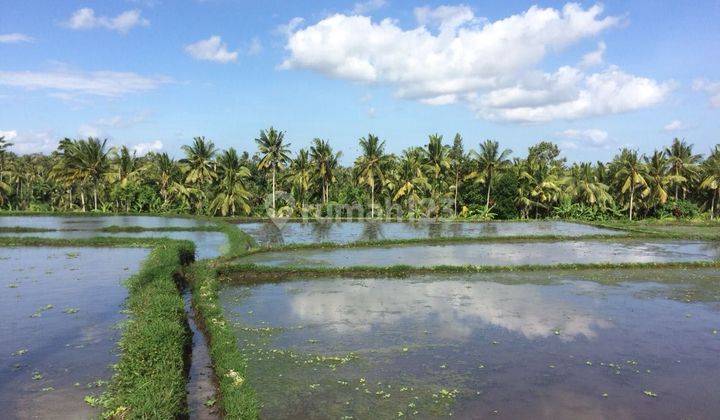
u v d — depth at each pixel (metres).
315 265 25.59
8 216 54.12
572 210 62.94
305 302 18.28
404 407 9.98
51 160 84.19
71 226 43.53
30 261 25.27
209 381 11.36
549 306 17.80
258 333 14.59
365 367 12.02
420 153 64.06
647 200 64.75
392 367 12.05
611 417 9.69
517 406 10.08
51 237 34.66
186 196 64.81
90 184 67.06
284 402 10.14
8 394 9.98
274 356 12.71
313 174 62.59
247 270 22.89
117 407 8.79
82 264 24.38
